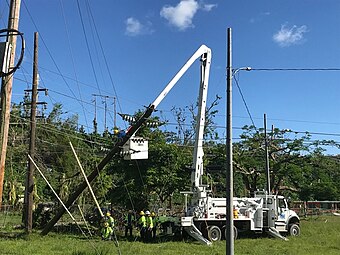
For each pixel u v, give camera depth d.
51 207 35.03
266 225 30.42
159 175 32.47
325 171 58.72
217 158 45.03
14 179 47.81
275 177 51.16
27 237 24.92
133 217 30.81
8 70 12.69
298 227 31.70
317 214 58.06
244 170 47.22
